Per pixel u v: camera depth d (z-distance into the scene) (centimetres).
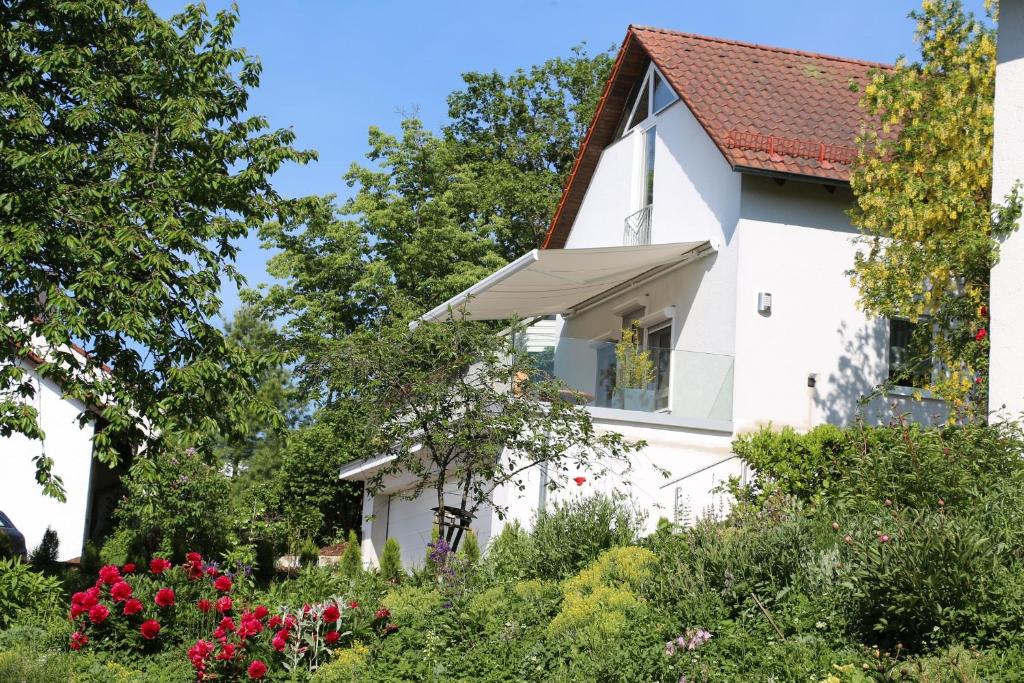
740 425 2119
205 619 1366
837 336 2180
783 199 2197
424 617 1355
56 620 1391
